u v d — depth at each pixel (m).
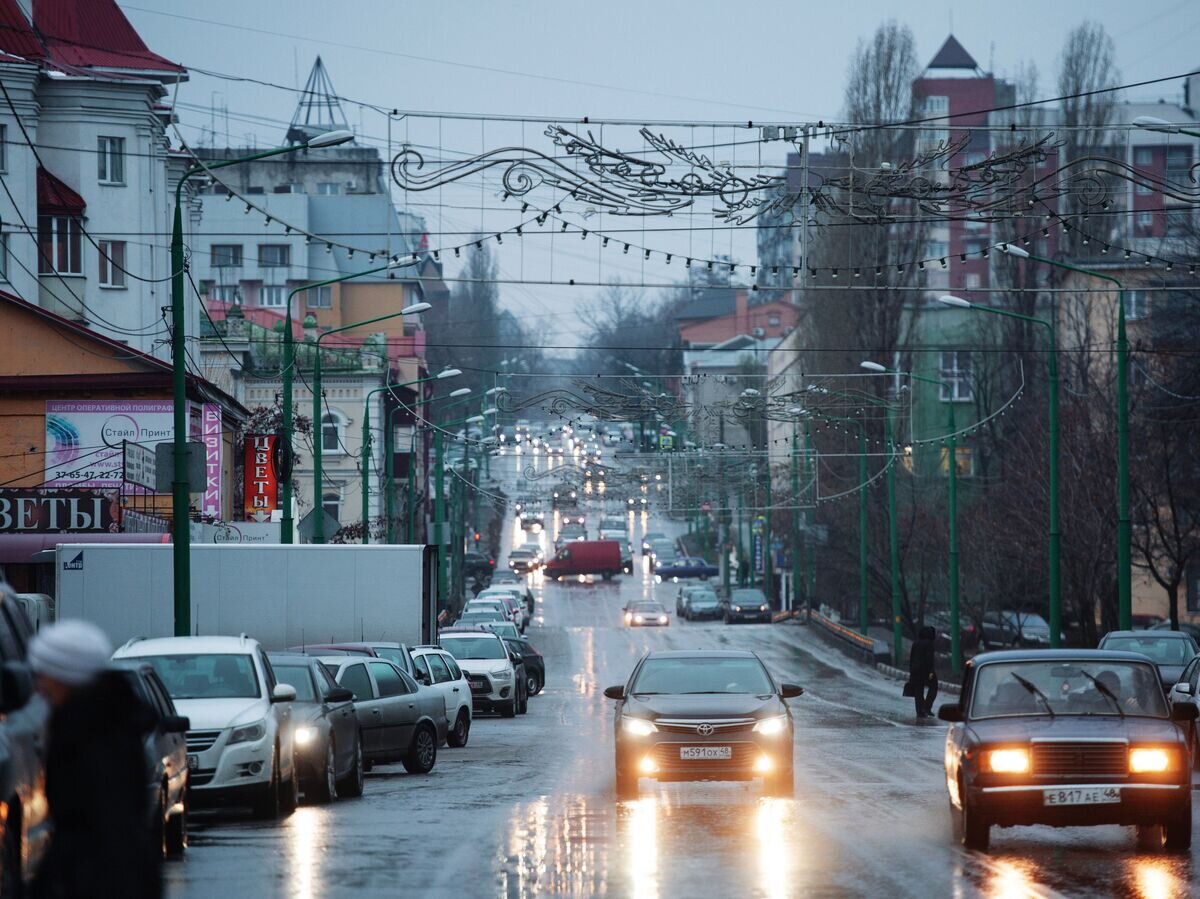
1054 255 176.25
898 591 152.88
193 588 80.00
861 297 167.38
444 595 167.25
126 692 18.17
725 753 47.16
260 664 44.38
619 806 45.78
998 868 32.47
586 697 118.56
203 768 41.06
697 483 136.75
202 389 119.94
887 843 36.69
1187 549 133.12
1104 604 131.00
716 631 196.50
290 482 93.00
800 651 172.00
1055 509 102.12
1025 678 38.06
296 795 45.22
